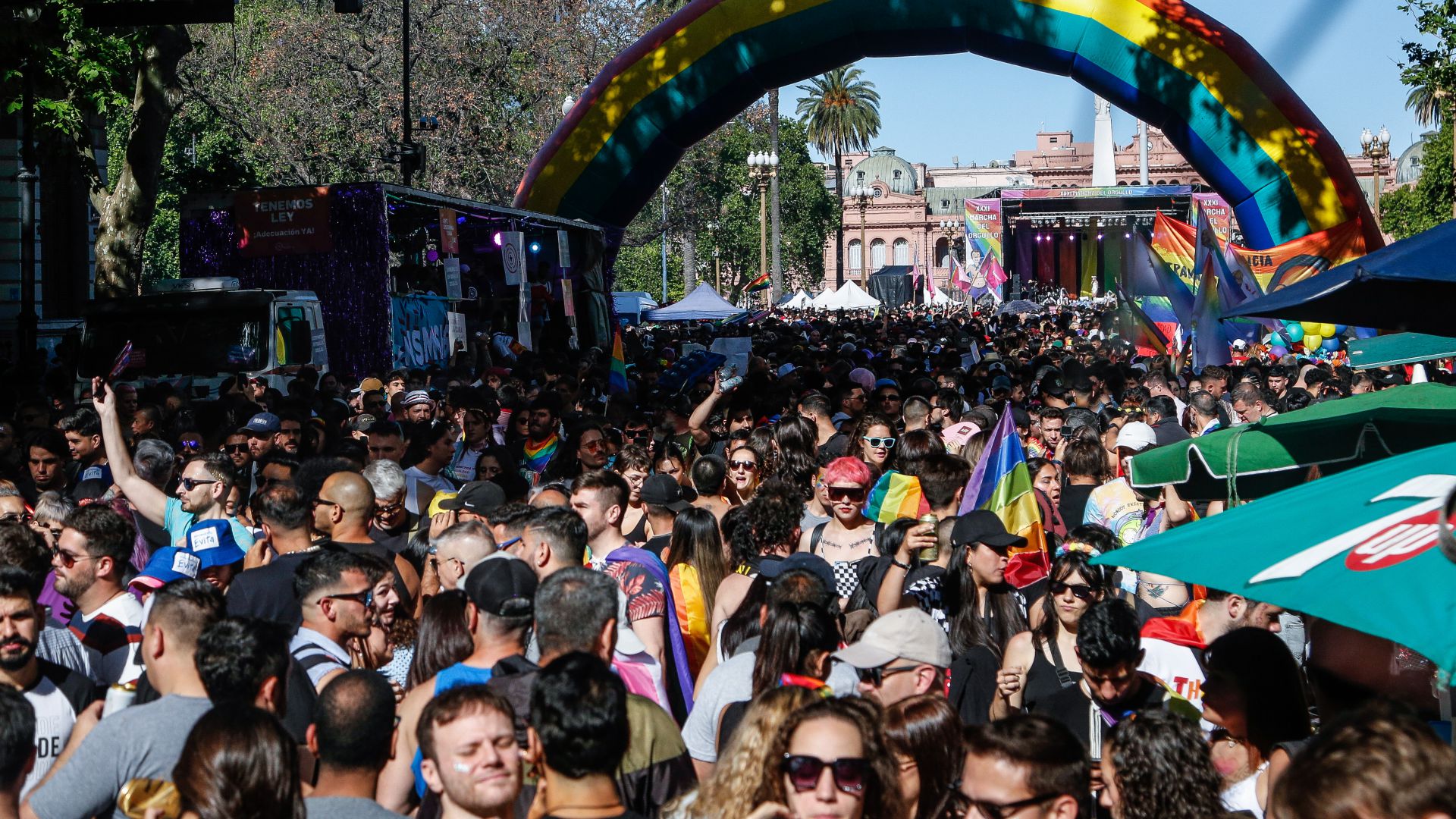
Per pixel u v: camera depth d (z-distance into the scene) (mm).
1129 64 22156
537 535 5656
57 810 4000
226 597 5973
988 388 15070
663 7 51281
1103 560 4090
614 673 3781
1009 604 6215
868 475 7105
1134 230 21969
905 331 32656
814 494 8586
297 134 38062
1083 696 5176
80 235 29078
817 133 97562
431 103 37844
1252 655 4441
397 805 4695
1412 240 5418
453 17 38469
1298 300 5480
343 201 18375
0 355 23891
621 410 11164
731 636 5797
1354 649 4418
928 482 7215
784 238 90250
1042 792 3602
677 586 6527
